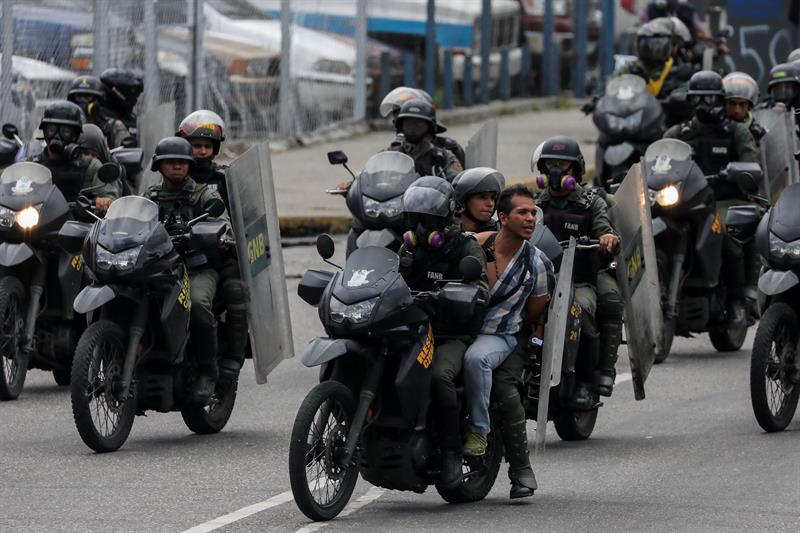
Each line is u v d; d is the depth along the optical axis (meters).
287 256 53.91
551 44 98.50
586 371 30.77
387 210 35.91
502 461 29.70
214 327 31.12
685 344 43.72
